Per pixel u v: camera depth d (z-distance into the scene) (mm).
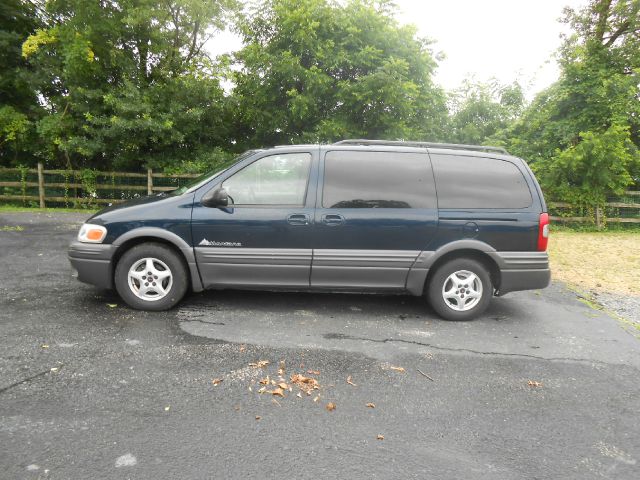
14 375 3139
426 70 15062
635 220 13195
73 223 10367
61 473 2209
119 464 2295
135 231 4438
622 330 4691
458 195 4633
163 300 4523
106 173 13875
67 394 2934
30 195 13734
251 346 3812
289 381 3256
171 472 2254
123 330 4020
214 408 2861
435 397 3137
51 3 13711
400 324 4535
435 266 4711
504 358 3834
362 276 4586
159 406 2852
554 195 13344
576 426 2854
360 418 2834
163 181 14203
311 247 4523
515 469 2412
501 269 4645
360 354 3770
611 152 12148
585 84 13195
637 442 2709
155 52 14297
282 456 2424
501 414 2957
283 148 4645
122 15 14039
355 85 13438
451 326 4559
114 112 13867
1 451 2348
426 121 16047
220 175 4555
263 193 4539
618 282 6867
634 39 13766
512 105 18109
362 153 4676
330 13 13836
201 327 4176
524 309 5270
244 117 15461
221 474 2260
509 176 4750
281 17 13836
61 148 13383
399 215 4531
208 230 4465
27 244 7652
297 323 4410
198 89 14336
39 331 3910
